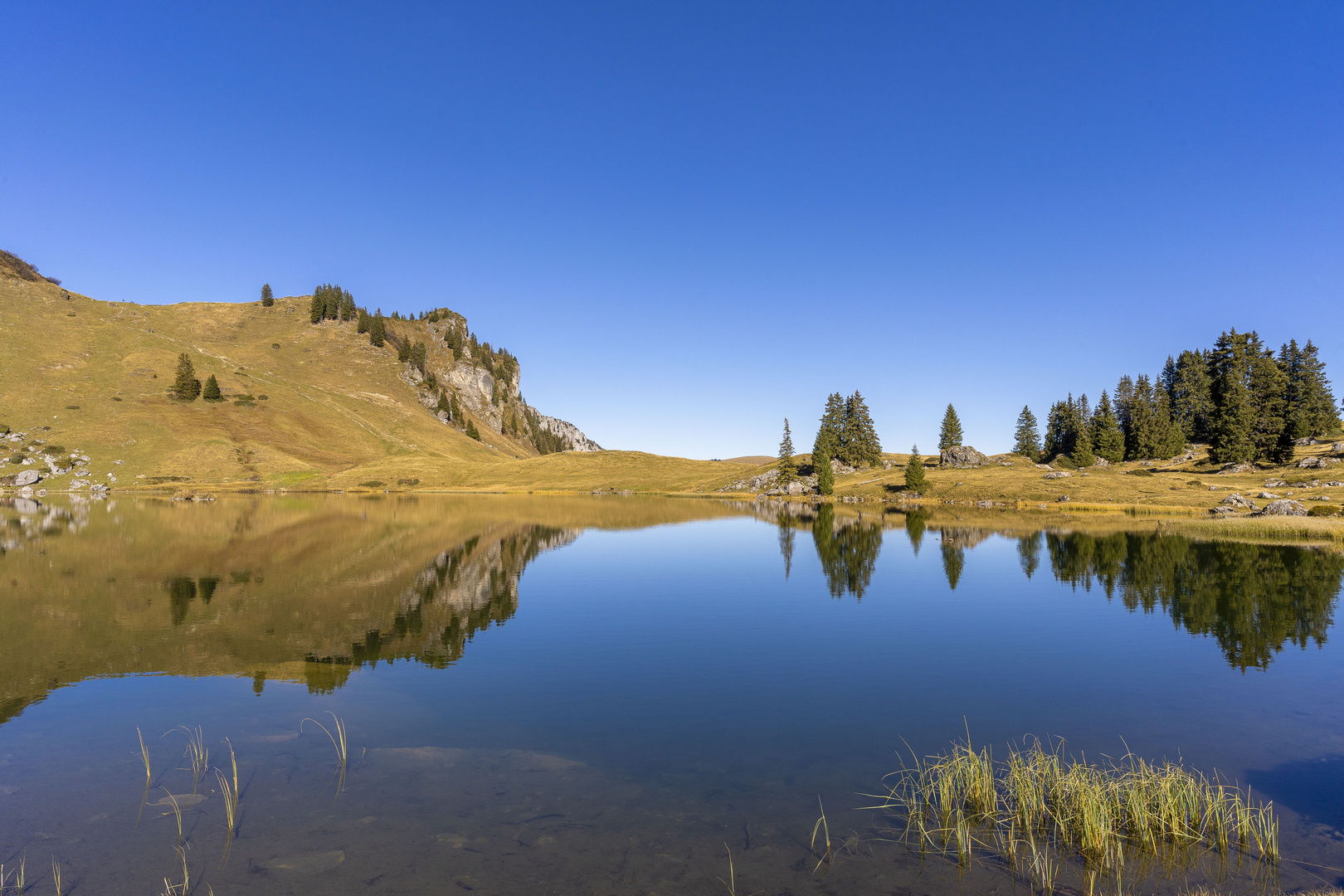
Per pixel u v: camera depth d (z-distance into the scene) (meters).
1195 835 10.13
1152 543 52.41
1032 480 118.06
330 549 46.72
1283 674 19.47
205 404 175.38
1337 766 12.81
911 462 125.00
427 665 20.05
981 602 30.34
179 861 9.44
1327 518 67.12
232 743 13.90
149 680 18.17
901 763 13.10
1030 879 9.12
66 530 57.66
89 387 164.25
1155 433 139.38
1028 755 13.32
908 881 8.99
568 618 26.72
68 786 11.82
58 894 8.60
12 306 191.88
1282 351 135.50
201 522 66.62
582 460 186.62
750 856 9.66
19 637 22.62
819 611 28.61
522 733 14.66
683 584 35.12
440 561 42.31
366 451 184.75
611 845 9.95
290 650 21.45
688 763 13.07
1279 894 8.65
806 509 103.00
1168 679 18.95
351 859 9.49
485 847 9.87
